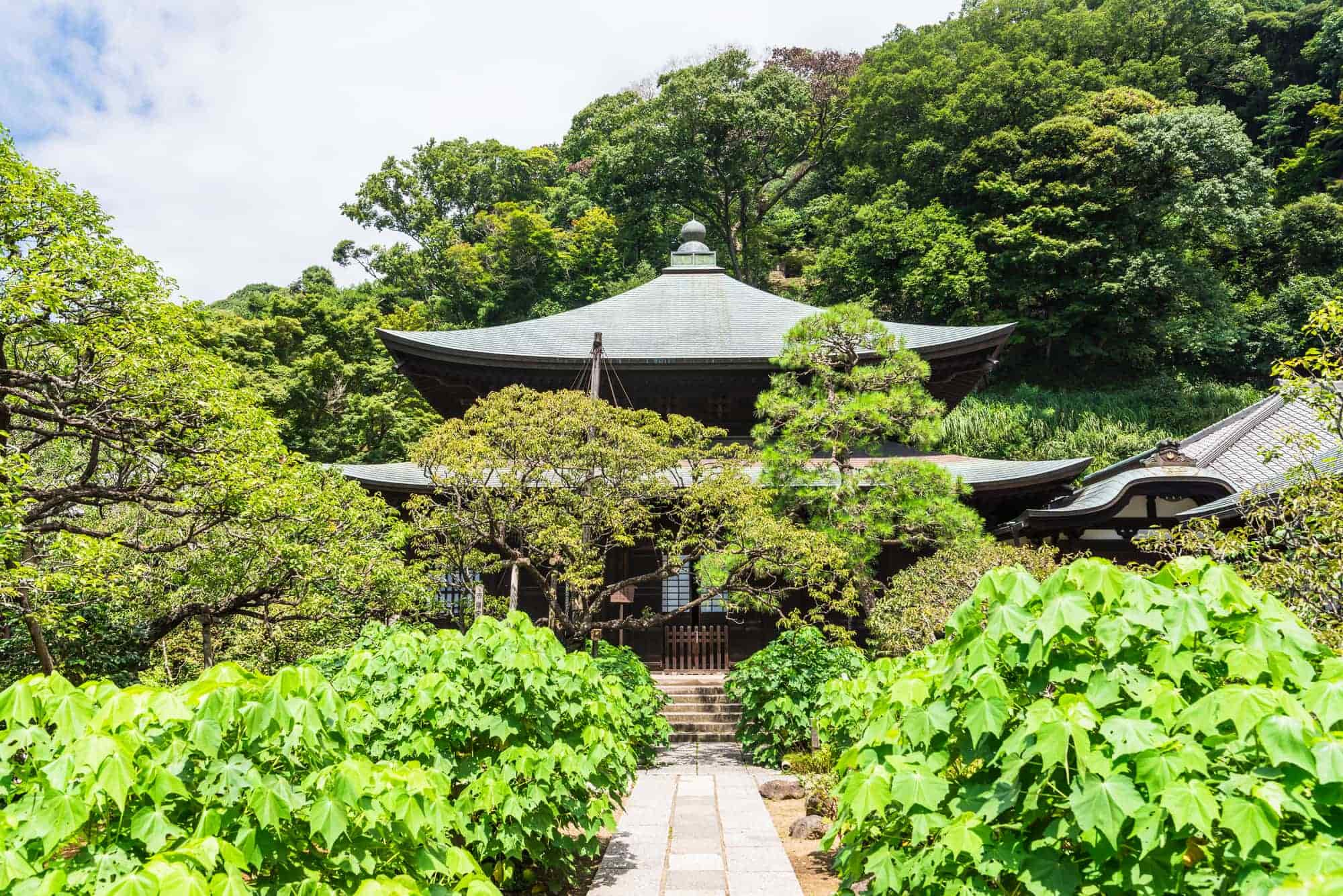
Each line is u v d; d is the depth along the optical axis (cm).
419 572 1398
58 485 1095
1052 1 5159
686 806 1016
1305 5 5516
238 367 3309
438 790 373
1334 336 862
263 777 321
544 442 1277
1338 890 205
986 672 311
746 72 5191
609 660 1277
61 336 988
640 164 5094
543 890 688
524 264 5284
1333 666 290
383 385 3572
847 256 4219
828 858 784
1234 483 1866
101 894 240
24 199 934
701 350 2177
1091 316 4031
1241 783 260
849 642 1380
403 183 6103
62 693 326
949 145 4381
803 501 1586
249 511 1060
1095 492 1903
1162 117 4028
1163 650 298
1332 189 4534
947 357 2162
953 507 1455
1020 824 312
